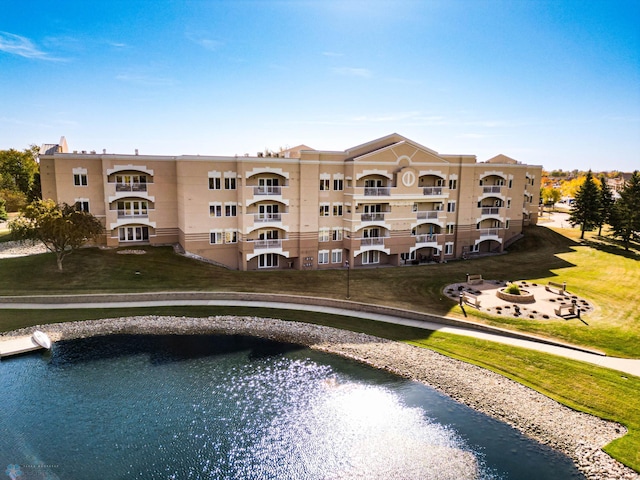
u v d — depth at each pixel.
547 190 117.44
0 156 90.75
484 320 35.12
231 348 31.95
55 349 31.19
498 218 61.88
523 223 73.62
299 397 25.70
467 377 27.56
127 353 30.88
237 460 20.39
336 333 34.16
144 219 50.91
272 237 51.38
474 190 59.44
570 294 41.91
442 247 56.69
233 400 25.30
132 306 38.41
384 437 22.19
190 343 32.59
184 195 47.44
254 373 28.44
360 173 50.00
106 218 49.06
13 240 51.50
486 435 22.28
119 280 42.25
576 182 151.38
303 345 32.44
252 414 23.97
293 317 37.00
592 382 26.06
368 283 45.41
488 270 51.47
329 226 51.75
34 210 40.28
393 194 51.69
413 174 52.56
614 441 21.36
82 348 31.45
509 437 22.11
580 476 19.36
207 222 48.78
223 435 22.12
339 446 21.50
